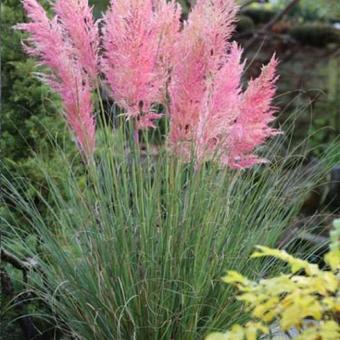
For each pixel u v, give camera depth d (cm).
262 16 1126
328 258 285
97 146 416
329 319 299
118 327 359
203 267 367
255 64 1073
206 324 369
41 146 484
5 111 510
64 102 387
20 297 457
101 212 375
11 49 513
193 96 377
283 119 925
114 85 383
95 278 374
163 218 378
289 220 405
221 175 386
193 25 381
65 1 383
